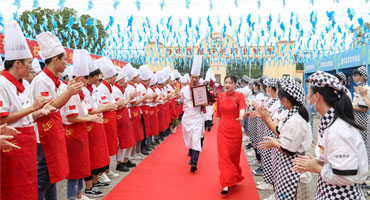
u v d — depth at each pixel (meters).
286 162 2.46
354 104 4.32
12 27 2.33
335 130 1.64
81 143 3.29
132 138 5.09
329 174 1.66
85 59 3.54
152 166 5.19
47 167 2.76
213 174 4.74
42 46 2.81
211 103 5.05
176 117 9.06
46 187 2.82
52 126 2.75
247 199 3.69
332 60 11.87
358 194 1.67
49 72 2.86
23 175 2.37
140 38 8.70
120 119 4.87
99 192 3.83
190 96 5.04
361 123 4.29
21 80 2.47
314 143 7.13
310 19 5.82
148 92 6.38
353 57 9.77
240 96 3.96
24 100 2.47
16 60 2.34
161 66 17.30
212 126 10.29
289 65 19.62
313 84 1.82
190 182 4.34
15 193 2.33
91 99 3.82
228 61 15.91
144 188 4.07
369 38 9.40
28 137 2.41
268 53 16.52
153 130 6.60
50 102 2.54
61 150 2.84
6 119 2.20
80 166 3.30
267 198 3.59
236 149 3.95
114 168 5.22
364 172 1.60
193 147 4.89
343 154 1.58
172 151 6.36
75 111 3.14
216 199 3.69
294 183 2.42
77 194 3.41
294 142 2.32
